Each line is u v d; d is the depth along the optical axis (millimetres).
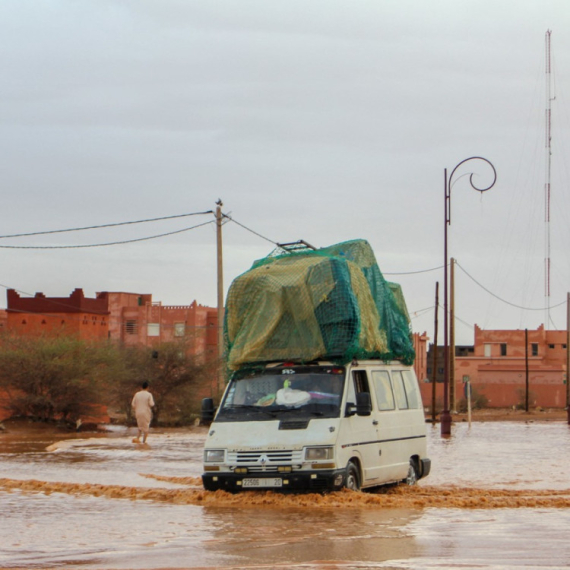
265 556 13406
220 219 55344
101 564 12930
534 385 132875
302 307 21141
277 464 19766
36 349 57562
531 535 15273
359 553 13555
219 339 54656
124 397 69125
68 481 24469
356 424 20719
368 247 23828
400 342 23703
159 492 21016
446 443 44219
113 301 116250
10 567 12766
